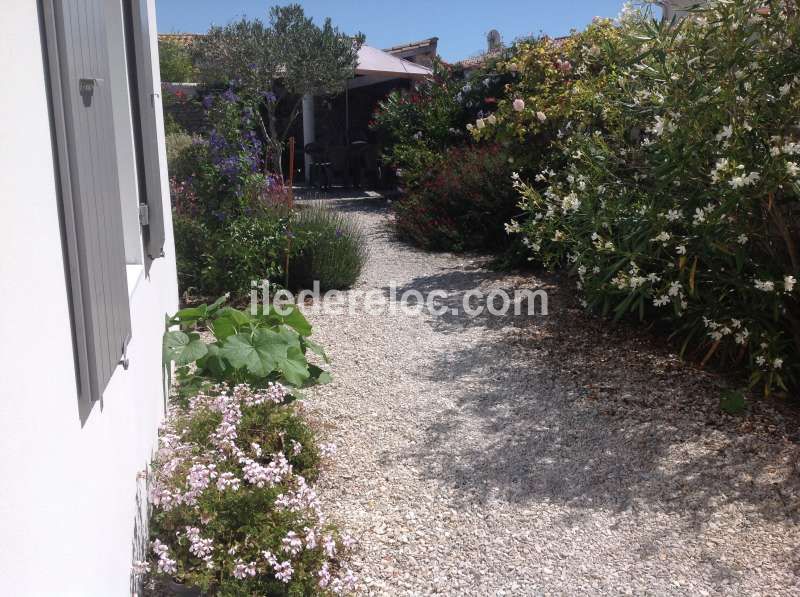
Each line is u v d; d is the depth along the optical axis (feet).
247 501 8.71
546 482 10.90
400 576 8.75
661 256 15.39
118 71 10.74
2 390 3.79
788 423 12.57
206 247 20.92
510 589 8.50
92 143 6.17
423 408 13.70
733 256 13.60
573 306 19.81
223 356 13.44
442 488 10.78
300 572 8.03
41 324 4.57
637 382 14.56
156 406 11.47
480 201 27.96
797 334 13.80
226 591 7.78
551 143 22.02
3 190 4.00
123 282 7.42
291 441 11.20
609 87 17.12
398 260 27.35
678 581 8.57
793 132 12.52
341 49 43.68
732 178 11.82
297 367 13.70
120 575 6.91
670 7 16.87
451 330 18.51
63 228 5.23
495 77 36.88
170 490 8.66
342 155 48.19
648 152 15.52
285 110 53.31
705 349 15.85
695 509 10.07
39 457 4.37
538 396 14.12
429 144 37.40
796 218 13.37
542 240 19.70
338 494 10.63
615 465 11.35
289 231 21.81
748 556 9.00
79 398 5.45
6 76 4.12
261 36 42.39
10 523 3.82
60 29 5.16
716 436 12.16
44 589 4.36
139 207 11.65
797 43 12.26
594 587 8.50
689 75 13.06
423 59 58.29
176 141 25.43
